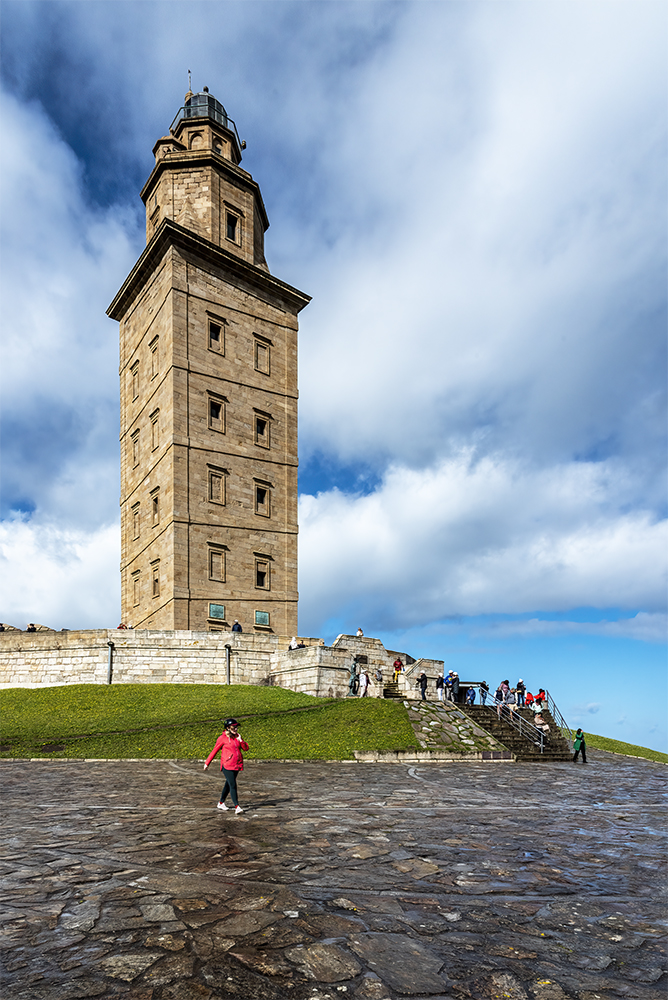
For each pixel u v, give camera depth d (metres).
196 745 20.94
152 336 42.69
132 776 16.08
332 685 29.91
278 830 9.56
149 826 9.84
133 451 44.75
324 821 10.34
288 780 15.47
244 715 24.16
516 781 16.72
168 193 44.25
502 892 6.59
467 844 8.84
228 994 4.26
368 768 18.31
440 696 31.94
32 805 11.95
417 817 10.91
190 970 4.61
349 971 4.62
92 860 7.75
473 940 5.27
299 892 6.43
